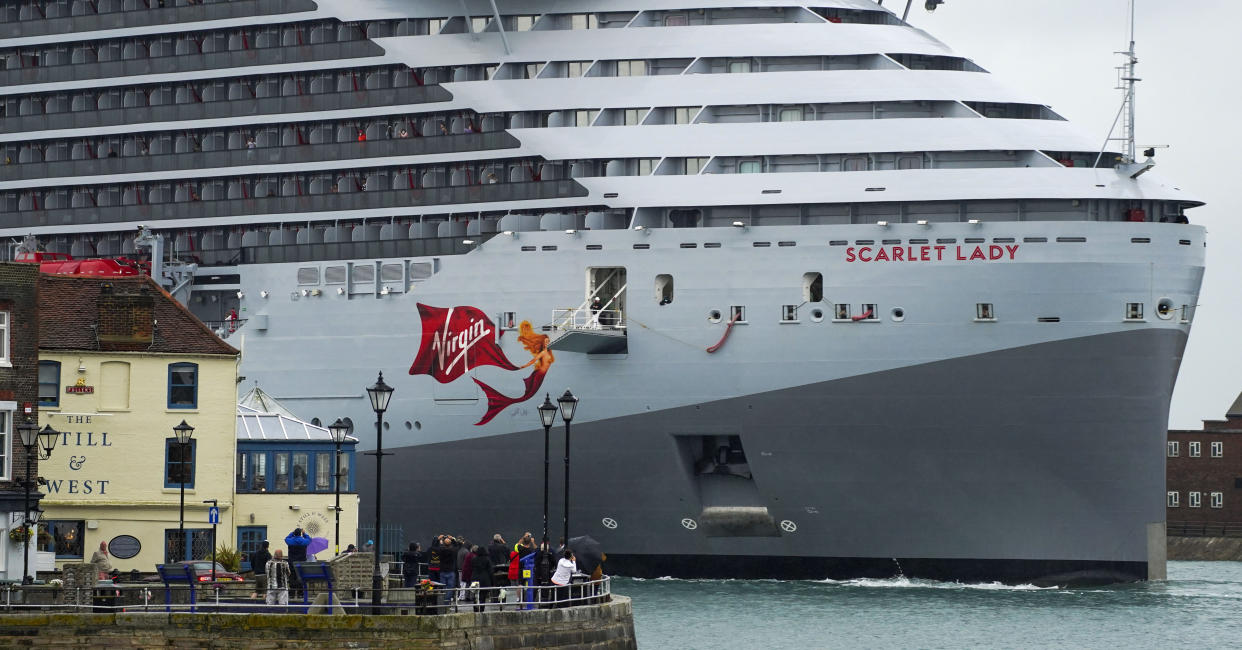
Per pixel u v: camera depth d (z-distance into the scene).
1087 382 164.75
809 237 168.50
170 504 141.38
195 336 143.88
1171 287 164.62
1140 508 168.75
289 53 193.50
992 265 164.25
